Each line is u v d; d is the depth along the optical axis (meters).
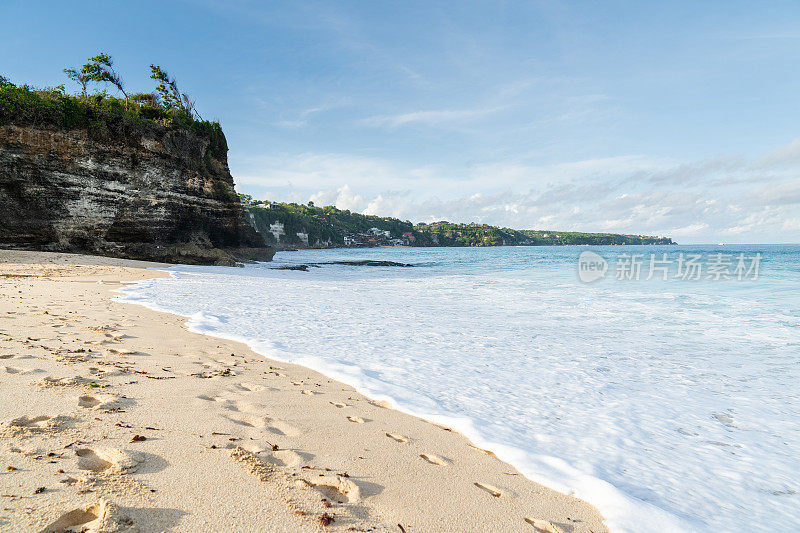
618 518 2.63
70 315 8.24
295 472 2.80
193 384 4.55
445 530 2.34
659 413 4.81
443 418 4.21
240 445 3.11
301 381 5.21
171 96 41.50
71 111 28.38
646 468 3.52
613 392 5.50
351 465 3.03
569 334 9.16
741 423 4.57
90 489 2.27
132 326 7.74
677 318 11.23
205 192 39.94
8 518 1.93
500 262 49.88
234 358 6.08
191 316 9.53
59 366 4.62
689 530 2.59
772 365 6.84
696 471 3.52
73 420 3.19
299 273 31.78
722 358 7.26
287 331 8.59
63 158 27.86
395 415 4.29
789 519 2.87
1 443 2.69
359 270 37.53
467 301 14.84
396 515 2.44
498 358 7.06
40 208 26.92
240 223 45.34
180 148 36.84
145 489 2.35
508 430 4.09
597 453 3.71
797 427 4.50
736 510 2.96
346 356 6.80
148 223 32.84
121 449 2.77
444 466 3.19
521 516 2.58
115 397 3.77
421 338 8.46
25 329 6.54
